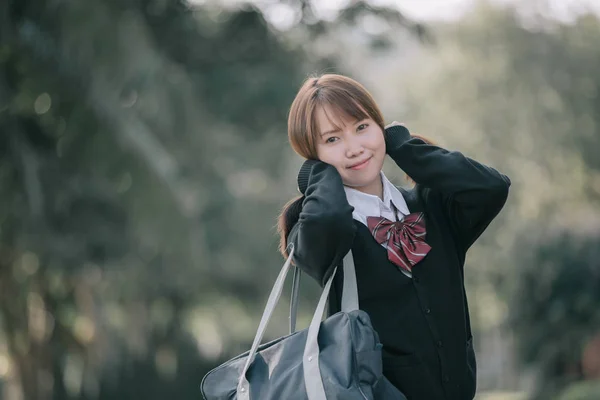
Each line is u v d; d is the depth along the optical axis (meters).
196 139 18.64
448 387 3.05
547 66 31.83
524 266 20.05
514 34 32.28
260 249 22.36
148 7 18.98
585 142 31.38
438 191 3.18
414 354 3.04
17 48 15.52
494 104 32.16
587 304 18.42
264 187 24.28
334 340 2.88
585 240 19.09
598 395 15.40
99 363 18.53
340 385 2.79
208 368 21.81
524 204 30.48
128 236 17.97
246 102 20.34
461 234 3.16
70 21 15.43
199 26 19.81
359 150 3.00
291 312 3.15
